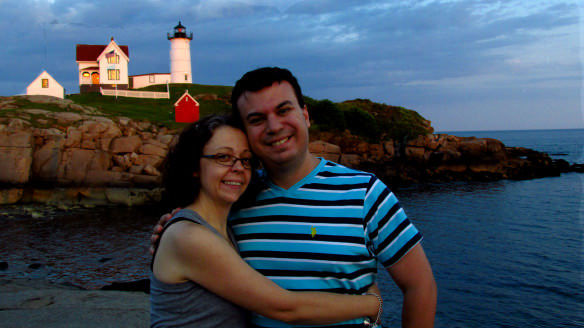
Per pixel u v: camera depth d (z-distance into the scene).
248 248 2.21
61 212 24.09
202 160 2.07
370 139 42.41
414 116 53.06
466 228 20.34
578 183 35.75
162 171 2.21
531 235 18.67
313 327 2.08
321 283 2.09
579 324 9.82
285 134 2.05
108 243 17.50
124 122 34.00
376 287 2.20
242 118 2.13
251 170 2.19
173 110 45.81
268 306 1.86
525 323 9.90
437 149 41.72
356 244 2.08
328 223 2.09
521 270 13.74
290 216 2.14
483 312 10.45
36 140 27.17
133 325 4.55
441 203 27.45
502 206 26.03
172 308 1.93
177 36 63.19
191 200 2.14
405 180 37.56
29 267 14.01
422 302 2.04
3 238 18.08
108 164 27.52
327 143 36.97
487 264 14.51
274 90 2.04
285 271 2.12
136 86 63.31
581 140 153.38
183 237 1.87
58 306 5.16
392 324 9.48
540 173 41.62
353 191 2.12
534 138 190.25
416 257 2.07
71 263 14.60
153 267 2.01
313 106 44.72
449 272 13.67
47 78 47.44
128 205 26.02
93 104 44.81
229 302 1.97
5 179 25.45
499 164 41.28
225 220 2.22
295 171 2.17
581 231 19.14
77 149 27.16
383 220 2.08
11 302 5.36
